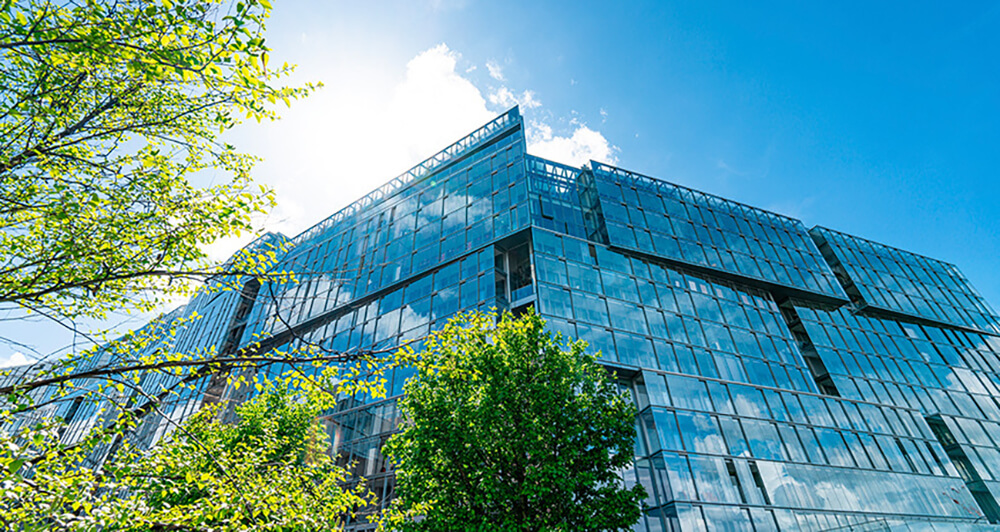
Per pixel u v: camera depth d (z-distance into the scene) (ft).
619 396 49.55
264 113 24.04
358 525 73.61
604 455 43.37
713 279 114.93
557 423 43.80
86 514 18.95
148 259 23.58
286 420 57.26
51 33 17.02
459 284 97.60
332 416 92.89
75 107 23.94
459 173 127.13
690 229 121.70
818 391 100.27
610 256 105.29
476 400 45.34
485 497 39.58
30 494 18.26
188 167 28.17
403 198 135.95
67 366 21.12
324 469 53.93
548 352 48.67
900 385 110.63
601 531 40.19
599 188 118.11
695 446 76.02
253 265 24.50
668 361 89.66
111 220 23.13
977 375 124.47
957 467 97.76
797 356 105.70
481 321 52.31
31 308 20.03
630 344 88.99
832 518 74.33
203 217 23.86
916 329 132.77
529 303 88.07
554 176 121.08
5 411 18.35
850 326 122.21
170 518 21.38
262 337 22.06
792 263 128.47
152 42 17.40
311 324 122.62
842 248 146.82
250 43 18.15
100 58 18.04
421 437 42.47
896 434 96.02
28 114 22.45
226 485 23.17
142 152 25.98
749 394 90.17
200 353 21.09
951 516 83.15
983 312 149.59
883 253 153.79
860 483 81.82
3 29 16.74
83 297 23.40
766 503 72.43
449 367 45.16
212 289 24.62
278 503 25.85
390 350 24.04
